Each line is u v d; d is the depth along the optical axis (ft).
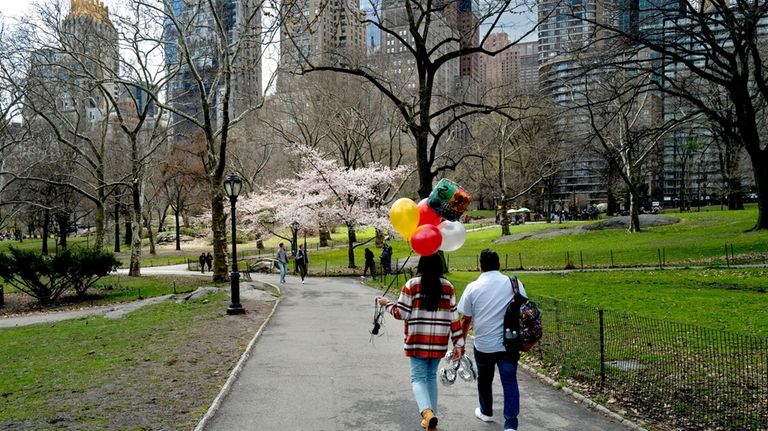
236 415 21.88
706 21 76.84
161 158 168.35
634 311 44.70
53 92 109.70
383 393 24.79
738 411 19.90
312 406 22.99
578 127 174.70
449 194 21.31
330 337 38.86
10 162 152.76
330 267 126.93
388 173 131.03
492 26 73.10
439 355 18.35
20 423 20.93
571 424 20.40
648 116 186.60
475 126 191.72
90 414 21.97
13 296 89.20
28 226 285.84
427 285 18.43
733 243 96.63
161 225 260.83
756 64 86.99
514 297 18.74
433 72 77.92
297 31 76.18
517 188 217.15
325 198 121.49
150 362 31.65
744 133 96.37
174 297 69.92
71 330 48.60
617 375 25.07
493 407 22.66
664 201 302.66
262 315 50.75
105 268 82.58
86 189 179.22
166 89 111.86
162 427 20.31
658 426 19.61
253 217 150.82
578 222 208.03
